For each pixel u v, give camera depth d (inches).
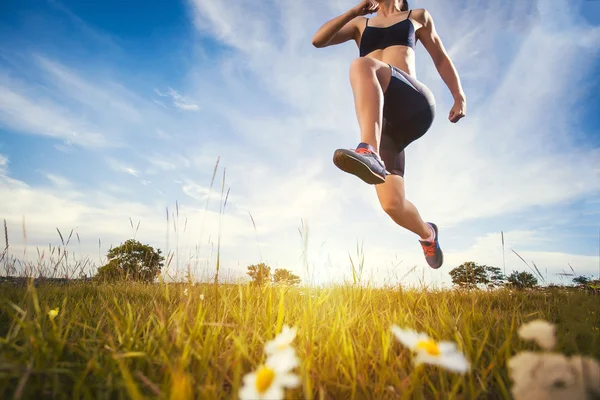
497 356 40.5
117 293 112.2
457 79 132.0
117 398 33.2
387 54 120.0
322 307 66.7
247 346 44.3
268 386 25.5
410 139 118.8
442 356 26.9
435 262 146.7
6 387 31.7
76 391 30.2
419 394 32.4
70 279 125.1
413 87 109.3
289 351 27.9
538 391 22.9
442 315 60.9
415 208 126.6
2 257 99.0
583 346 41.4
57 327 48.2
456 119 131.2
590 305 44.2
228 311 64.0
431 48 132.8
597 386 22.1
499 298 110.7
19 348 38.8
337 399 35.7
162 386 31.5
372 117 90.7
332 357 41.4
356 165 82.1
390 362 41.8
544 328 27.2
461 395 34.4
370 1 118.5
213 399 31.0
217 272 64.3
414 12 129.0
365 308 74.4
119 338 44.3
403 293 106.4
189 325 53.1
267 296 72.0
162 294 93.4
